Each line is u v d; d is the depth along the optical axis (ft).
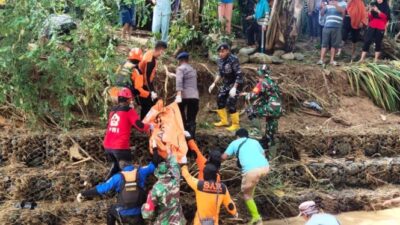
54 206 22.20
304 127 30.01
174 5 34.53
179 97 24.27
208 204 19.80
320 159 27.71
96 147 24.27
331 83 33.76
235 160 25.34
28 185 22.40
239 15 40.45
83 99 25.08
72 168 23.54
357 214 25.23
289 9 35.88
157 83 28.84
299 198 24.97
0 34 23.76
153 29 30.76
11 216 21.20
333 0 34.86
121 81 23.13
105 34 25.50
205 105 30.32
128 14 32.19
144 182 20.15
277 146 27.43
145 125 21.59
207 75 30.73
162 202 19.27
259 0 36.06
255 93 25.16
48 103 25.46
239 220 23.50
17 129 24.95
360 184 27.32
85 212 22.04
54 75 24.07
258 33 36.09
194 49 32.37
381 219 24.57
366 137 28.99
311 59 36.78
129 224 19.71
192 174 24.12
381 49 39.32
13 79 23.93
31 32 23.88
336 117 31.48
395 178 27.91
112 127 21.33
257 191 24.59
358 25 37.40
